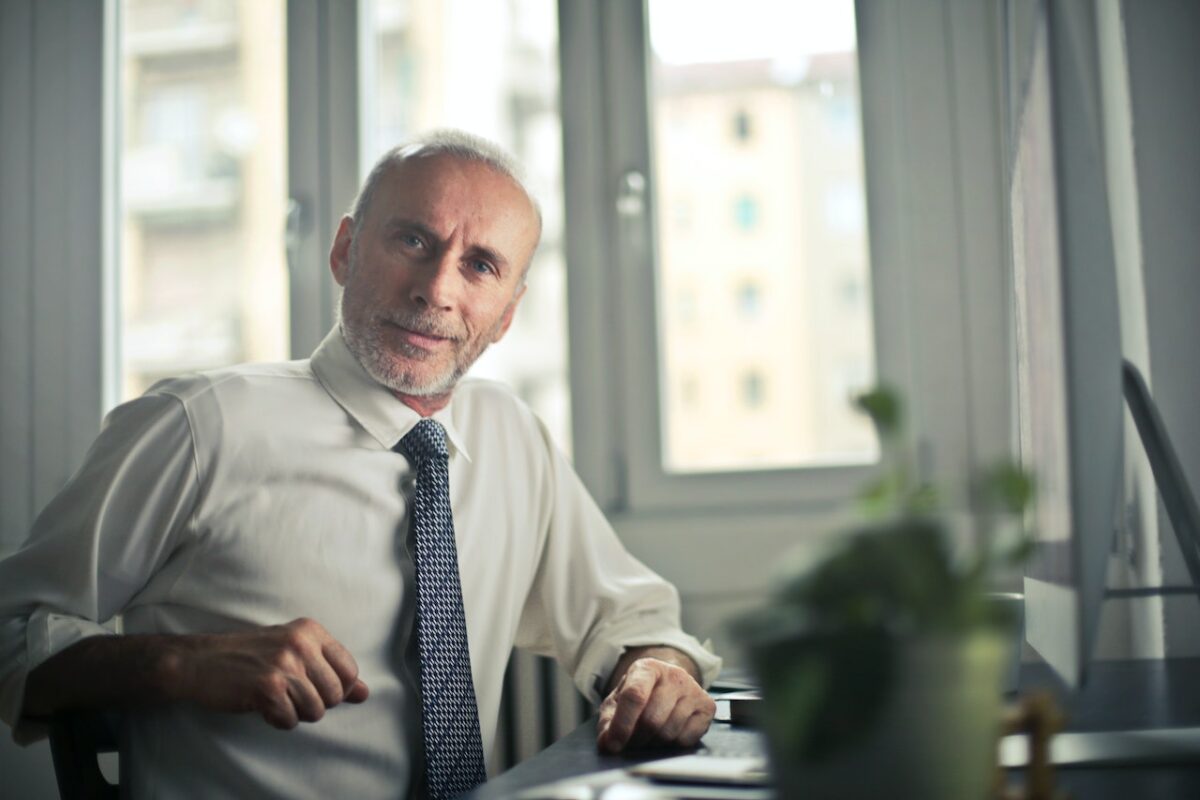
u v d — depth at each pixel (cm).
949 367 167
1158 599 133
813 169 175
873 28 173
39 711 97
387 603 110
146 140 188
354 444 114
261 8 187
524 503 128
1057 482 61
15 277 185
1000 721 44
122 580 108
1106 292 64
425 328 113
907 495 43
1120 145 144
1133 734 68
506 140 181
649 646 118
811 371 173
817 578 43
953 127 170
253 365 120
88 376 183
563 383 176
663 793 62
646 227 175
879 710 42
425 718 103
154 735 103
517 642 136
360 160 180
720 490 171
